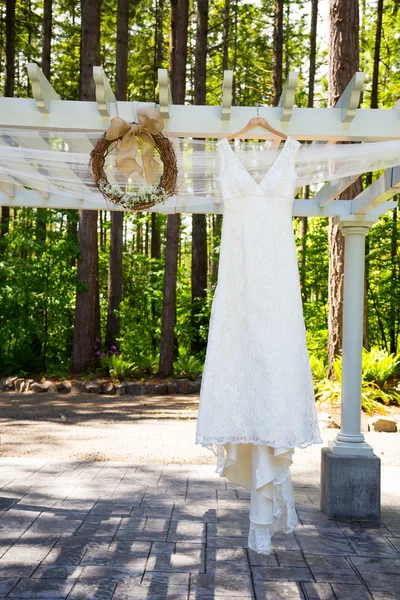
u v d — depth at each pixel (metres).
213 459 6.80
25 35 18.84
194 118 3.69
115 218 15.61
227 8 17.36
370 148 3.89
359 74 3.35
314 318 14.64
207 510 4.89
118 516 4.70
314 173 4.30
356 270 5.08
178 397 11.84
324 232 14.91
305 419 3.36
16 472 5.99
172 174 3.78
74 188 5.03
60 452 7.00
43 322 13.57
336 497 4.78
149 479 5.82
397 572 3.73
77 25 18.03
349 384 5.01
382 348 15.87
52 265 13.07
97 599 3.28
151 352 15.28
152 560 3.85
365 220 5.05
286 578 3.62
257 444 3.27
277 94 14.39
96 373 13.38
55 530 4.36
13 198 5.67
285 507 3.45
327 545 4.19
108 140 3.69
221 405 3.39
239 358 3.40
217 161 4.17
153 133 3.62
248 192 3.40
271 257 3.37
